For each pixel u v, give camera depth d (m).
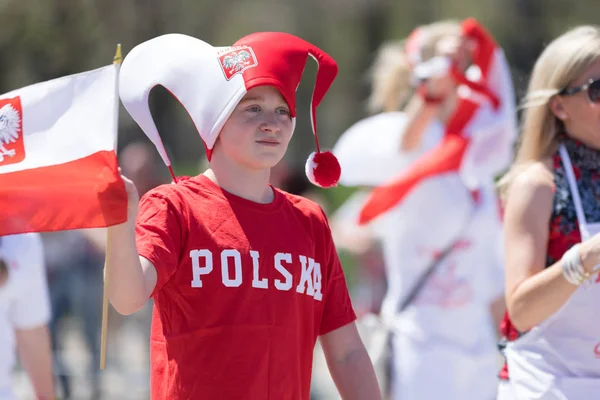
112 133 8.04
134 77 8.97
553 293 9.56
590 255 9.34
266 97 8.69
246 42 8.83
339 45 67.00
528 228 10.04
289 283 8.57
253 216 8.61
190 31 49.47
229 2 53.41
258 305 8.38
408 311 14.84
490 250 15.12
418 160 14.93
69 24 45.25
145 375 27.81
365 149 16.30
